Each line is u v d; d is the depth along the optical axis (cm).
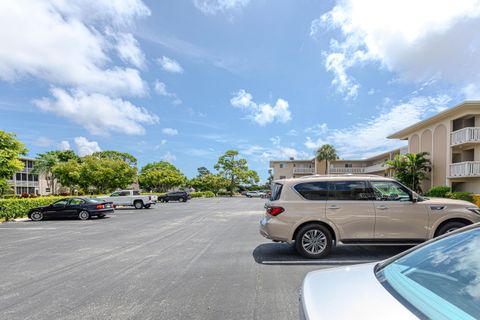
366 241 578
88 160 3503
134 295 408
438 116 2105
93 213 1581
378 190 596
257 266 547
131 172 3709
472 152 2122
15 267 568
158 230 1088
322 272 235
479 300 160
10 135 1756
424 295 172
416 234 573
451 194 1847
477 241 212
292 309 355
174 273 512
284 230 584
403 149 3556
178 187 6919
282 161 5862
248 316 338
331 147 4981
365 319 155
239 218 1512
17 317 343
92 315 345
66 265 579
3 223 1458
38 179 5412
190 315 342
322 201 587
